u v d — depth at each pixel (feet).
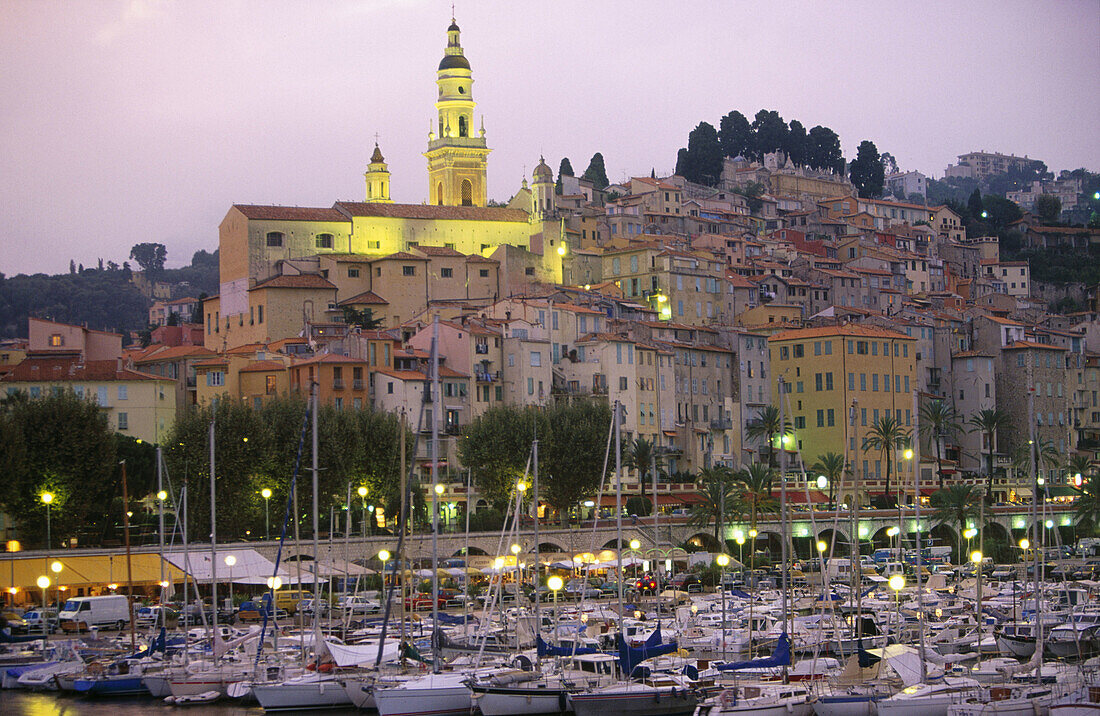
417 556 608.60
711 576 609.83
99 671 400.47
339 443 646.33
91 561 515.91
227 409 641.81
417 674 375.66
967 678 359.46
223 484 621.72
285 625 484.74
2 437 568.82
